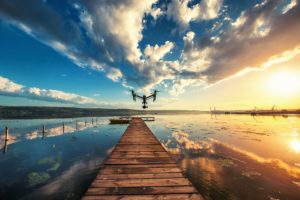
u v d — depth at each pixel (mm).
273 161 10516
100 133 24234
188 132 24031
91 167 9828
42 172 9070
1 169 9539
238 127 30891
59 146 15594
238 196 6484
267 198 6344
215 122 45406
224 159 10852
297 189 6961
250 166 9562
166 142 16500
